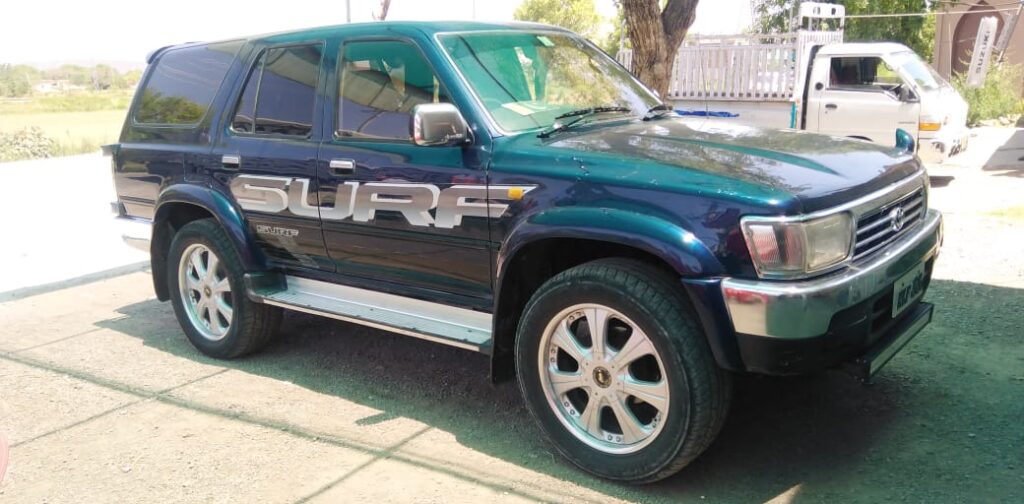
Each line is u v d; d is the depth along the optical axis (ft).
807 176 10.59
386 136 13.58
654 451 10.71
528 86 13.61
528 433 13.10
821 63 38.19
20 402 15.31
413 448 12.75
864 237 10.93
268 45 15.92
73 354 17.95
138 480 12.15
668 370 10.36
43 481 12.29
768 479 11.21
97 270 25.80
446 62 12.96
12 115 99.14
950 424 12.41
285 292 15.84
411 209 13.07
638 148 11.66
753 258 9.81
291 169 14.79
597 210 10.74
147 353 17.84
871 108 36.52
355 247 14.24
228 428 13.78
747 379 14.25
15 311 21.59
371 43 14.07
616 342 11.35
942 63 71.31
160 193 17.39
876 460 11.50
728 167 10.71
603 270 10.82
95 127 82.43
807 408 13.20
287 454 12.74
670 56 22.57
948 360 14.78
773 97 39.88
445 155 12.62
